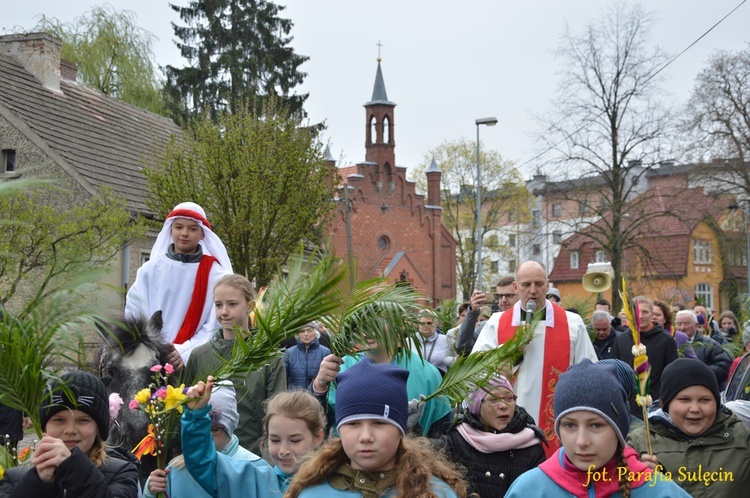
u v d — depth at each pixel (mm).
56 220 11969
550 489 4121
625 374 6348
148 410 4266
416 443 4000
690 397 5156
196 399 4207
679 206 41219
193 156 22438
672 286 56500
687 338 11742
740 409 5977
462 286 63219
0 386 3590
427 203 60719
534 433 5520
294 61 45469
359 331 4391
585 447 4020
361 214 56000
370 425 3840
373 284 4355
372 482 3875
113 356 5637
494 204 61938
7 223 4062
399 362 4879
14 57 27531
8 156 24188
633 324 4844
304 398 4883
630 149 39500
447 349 8406
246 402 6406
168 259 7754
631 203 40656
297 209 22078
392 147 57812
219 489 4531
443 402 5625
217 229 21906
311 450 4820
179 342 7504
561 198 41500
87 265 3678
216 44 45125
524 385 7363
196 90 44344
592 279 9953
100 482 3699
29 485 3652
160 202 22250
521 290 7531
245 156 21656
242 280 6289
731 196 41219
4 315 3586
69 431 4000
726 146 40156
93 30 41375
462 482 3992
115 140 27828
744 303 11156
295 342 9781
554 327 7414
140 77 41500
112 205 16625
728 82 39938
